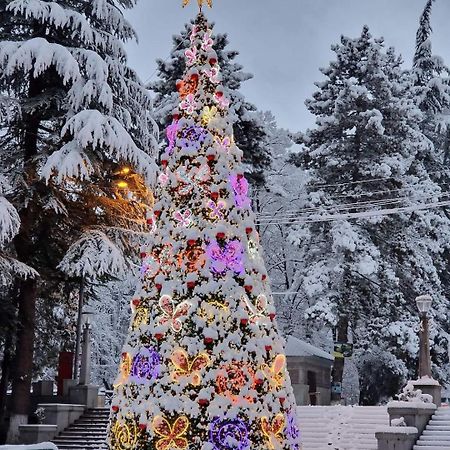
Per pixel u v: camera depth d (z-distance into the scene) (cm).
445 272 3934
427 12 4566
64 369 2591
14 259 1989
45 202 2158
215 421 794
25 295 2219
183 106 938
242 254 873
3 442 2162
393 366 3494
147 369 830
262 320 867
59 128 2209
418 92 4312
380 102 3562
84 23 2200
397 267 3550
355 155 3566
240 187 918
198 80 949
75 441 2094
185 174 899
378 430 1883
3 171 2194
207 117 928
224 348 822
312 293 3278
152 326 846
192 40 976
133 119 2327
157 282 861
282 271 4469
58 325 2698
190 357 819
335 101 3547
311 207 3403
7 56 2066
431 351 3506
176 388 809
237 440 794
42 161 2150
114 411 848
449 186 4012
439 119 4291
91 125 1989
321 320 3225
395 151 3572
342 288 3350
